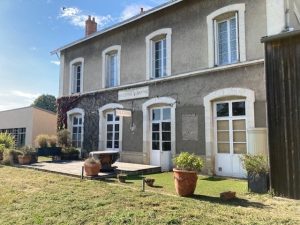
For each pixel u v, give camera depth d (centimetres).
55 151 1589
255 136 861
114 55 1614
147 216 544
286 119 709
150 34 1384
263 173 741
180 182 707
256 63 1005
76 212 578
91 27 1905
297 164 682
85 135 1702
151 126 1359
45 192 759
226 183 904
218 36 1155
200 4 1199
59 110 1911
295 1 1096
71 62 1862
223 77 1094
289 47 720
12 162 1405
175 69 1260
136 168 1147
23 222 526
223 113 1105
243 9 1059
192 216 544
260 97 988
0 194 741
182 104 1217
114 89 1541
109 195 711
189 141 1177
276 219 524
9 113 2519
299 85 696
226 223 505
